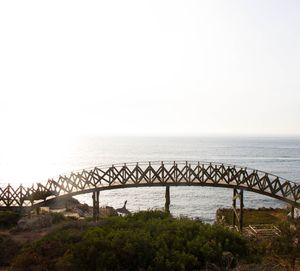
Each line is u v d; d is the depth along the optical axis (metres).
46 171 98.50
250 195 66.75
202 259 10.76
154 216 15.39
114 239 10.91
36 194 26.16
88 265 10.21
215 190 73.81
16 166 110.06
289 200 28.88
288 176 95.06
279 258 13.56
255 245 13.81
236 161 141.25
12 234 19.50
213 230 12.39
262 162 138.50
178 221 13.56
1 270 12.38
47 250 11.52
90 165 116.56
